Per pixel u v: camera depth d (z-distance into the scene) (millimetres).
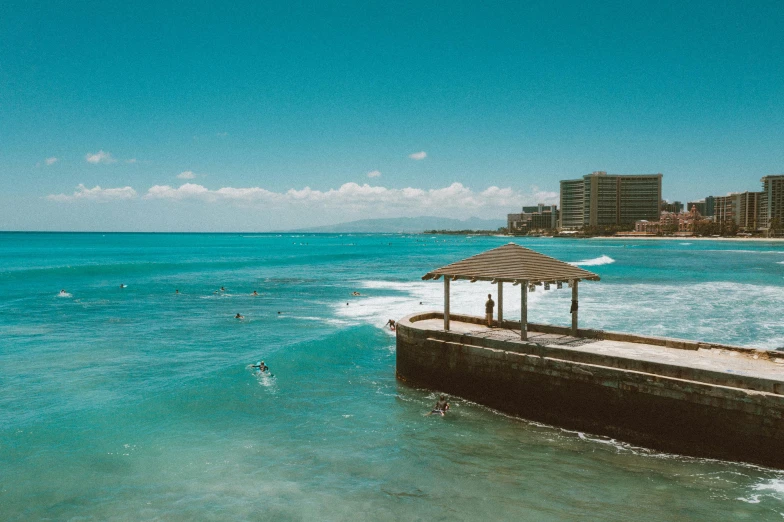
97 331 28578
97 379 19094
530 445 13859
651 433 13203
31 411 15633
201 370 20562
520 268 16406
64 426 14516
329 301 41375
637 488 11672
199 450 13391
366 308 37500
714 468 12258
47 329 28938
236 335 27797
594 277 17234
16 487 11312
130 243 167125
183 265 76000
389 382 19344
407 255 113625
